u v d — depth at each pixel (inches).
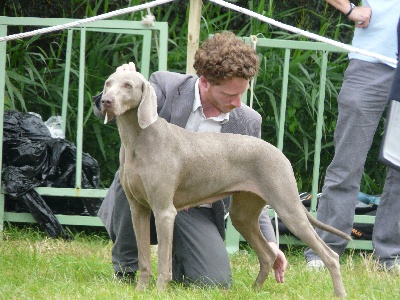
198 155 306.5
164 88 331.0
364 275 376.5
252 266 403.5
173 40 547.8
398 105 325.4
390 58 391.5
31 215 464.4
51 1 569.9
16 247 414.9
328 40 386.0
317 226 322.3
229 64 306.8
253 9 577.9
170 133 303.1
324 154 541.6
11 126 472.1
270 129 534.3
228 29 582.9
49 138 473.4
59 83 536.1
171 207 304.0
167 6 576.1
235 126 332.5
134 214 313.1
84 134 526.6
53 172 465.4
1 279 340.5
